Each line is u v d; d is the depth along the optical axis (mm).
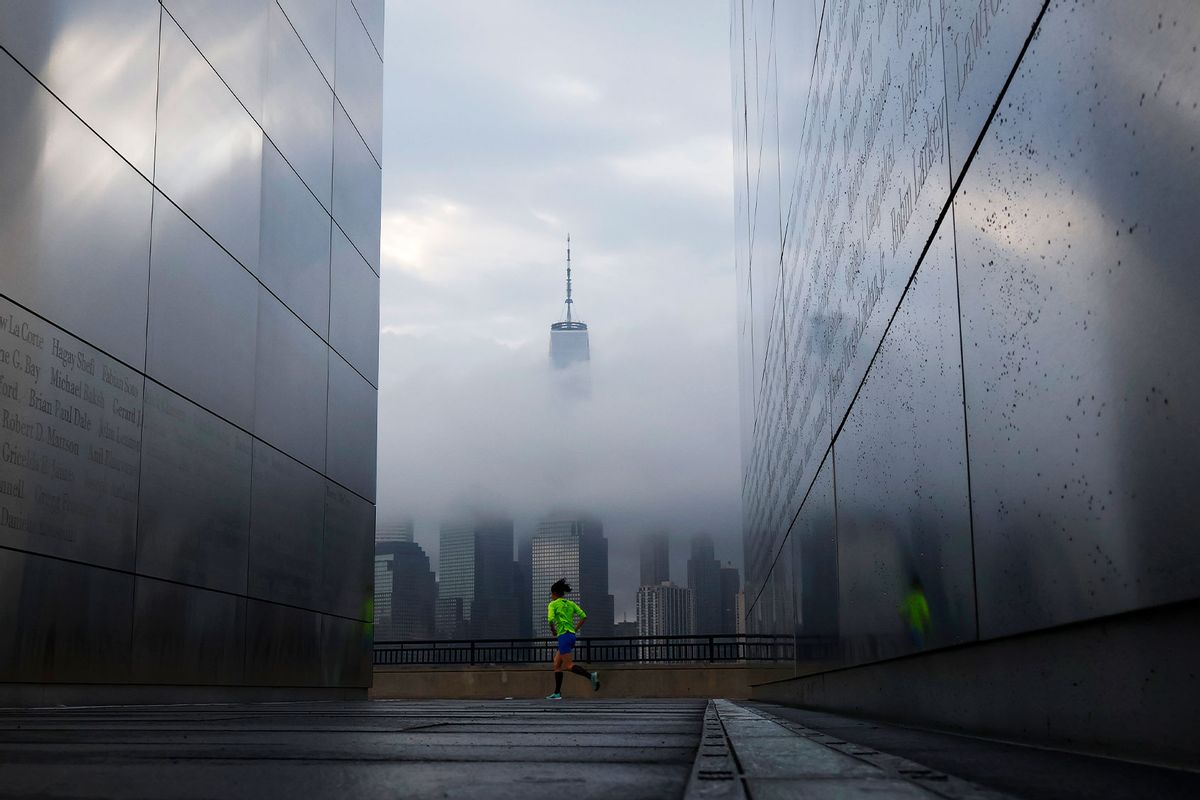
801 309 7590
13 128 7809
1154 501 1817
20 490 7680
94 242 8828
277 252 13102
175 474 10141
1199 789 1535
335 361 15242
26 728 3980
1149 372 1826
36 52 8133
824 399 6414
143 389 9570
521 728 3803
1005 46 2594
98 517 8727
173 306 10234
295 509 13430
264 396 12516
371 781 1818
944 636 3387
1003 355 2660
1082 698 2271
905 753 2336
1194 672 1768
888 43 4148
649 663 21938
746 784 1651
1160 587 1807
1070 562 2227
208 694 10672
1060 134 2223
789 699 9719
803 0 6992
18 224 7805
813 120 6598
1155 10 1760
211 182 11211
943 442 3352
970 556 3041
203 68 11062
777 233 9617
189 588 10336
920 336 3652
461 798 1548
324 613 14383
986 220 2795
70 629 8219
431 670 22531
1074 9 2127
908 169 3812
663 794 1589
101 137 9000
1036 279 2395
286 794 1611
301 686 13414
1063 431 2246
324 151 15078
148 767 2121
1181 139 1677
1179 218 1693
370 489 16688
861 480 5074
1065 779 1693
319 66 14992
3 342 7555
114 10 9250
